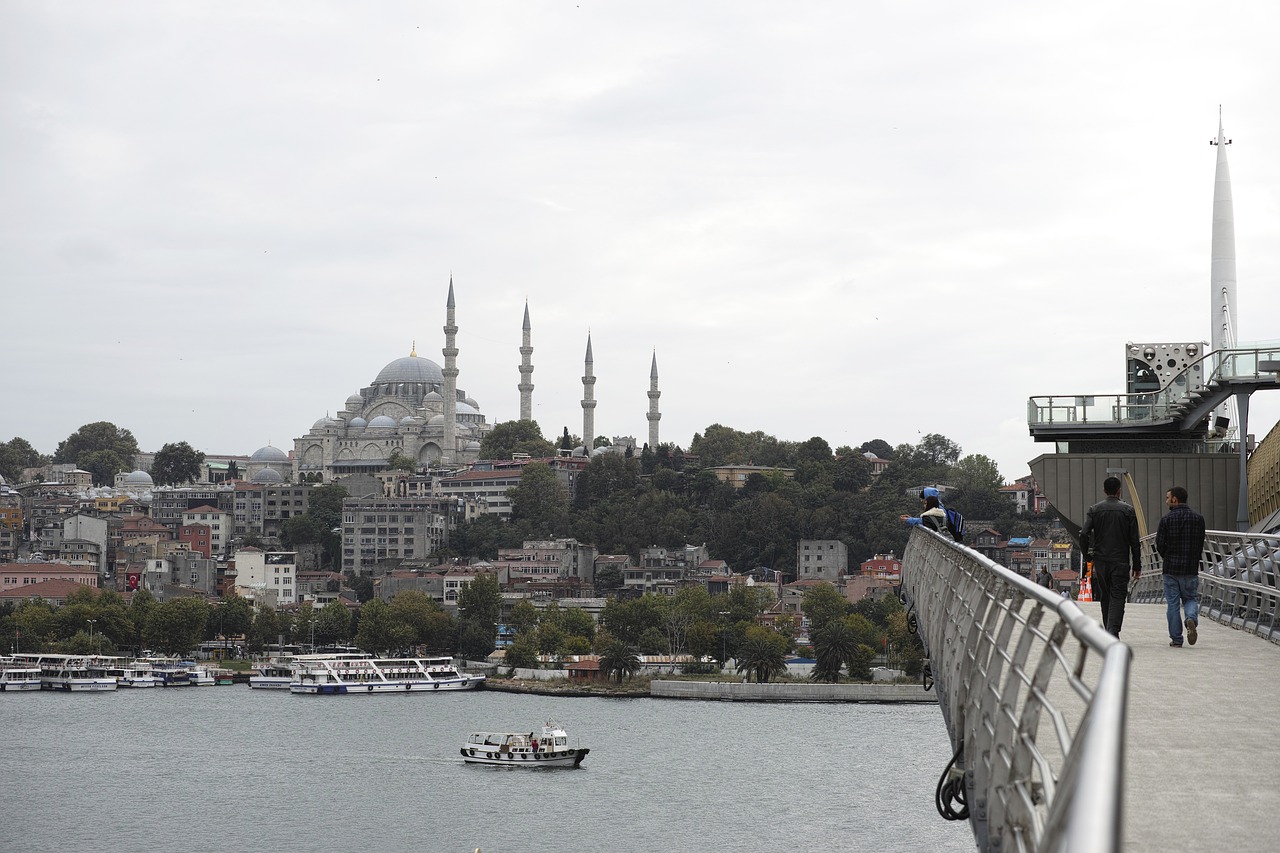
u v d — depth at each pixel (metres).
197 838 112.12
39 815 121.50
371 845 108.75
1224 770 16.36
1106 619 28.61
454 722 185.62
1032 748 11.50
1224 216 105.25
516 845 107.25
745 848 103.31
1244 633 33.53
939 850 100.81
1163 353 84.06
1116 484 28.80
